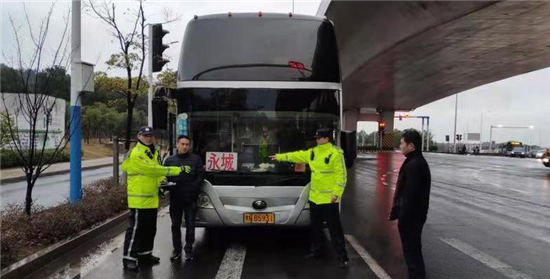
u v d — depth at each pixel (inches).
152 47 455.2
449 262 266.5
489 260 272.2
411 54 1090.7
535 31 872.3
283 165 279.1
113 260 259.4
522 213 445.4
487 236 339.0
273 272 242.5
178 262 259.8
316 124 284.5
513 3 697.0
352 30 986.7
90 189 426.3
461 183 738.8
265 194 275.0
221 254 277.6
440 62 1203.2
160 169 246.7
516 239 330.6
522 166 1225.4
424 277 215.9
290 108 283.6
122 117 1952.5
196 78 284.7
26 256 241.8
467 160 1596.9
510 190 641.6
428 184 214.1
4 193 573.0
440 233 347.3
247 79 284.5
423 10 793.6
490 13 751.1
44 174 813.2
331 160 254.1
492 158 1845.5
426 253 286.5
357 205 481.4
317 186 256.8
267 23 293.0
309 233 333.1
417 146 216.5
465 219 408.5
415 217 213.5
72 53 365.7
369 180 765.3
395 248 295.0
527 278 238.8
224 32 290.7
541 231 360.5
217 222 275.3
